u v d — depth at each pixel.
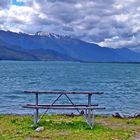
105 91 58.25
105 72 156.25
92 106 18.33
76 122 18.44
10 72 132.88
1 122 18.95
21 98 43.88
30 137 14.72
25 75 111.00
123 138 14.86
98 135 15.38
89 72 153.25
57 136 14.98
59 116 22.12
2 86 65.12
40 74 120.94
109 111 31.22
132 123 19.78
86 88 65.06
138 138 15.12
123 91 58.81
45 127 17.03
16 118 21.02
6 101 40.16
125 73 147.38
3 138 14.33
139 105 37.41
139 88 66.31
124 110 32.69
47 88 63.31
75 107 17.12
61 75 117.31
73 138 14.59
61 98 44.44
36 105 17.27
